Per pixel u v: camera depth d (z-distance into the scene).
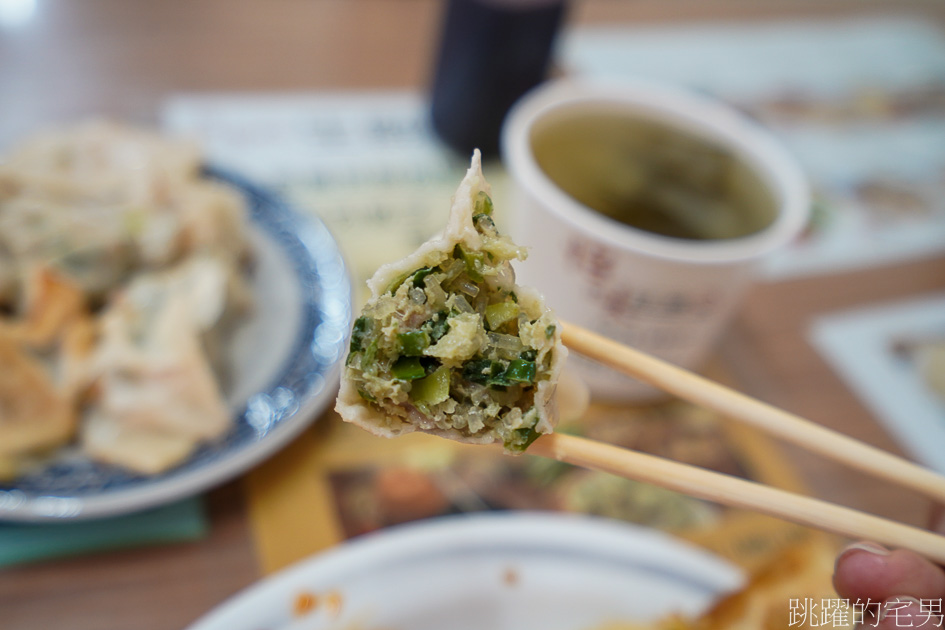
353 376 0.22
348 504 0.30
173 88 0.42
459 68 0.39
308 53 0.46
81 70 0.41
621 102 0.33
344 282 0.33
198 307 0.32
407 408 0.22
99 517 0.28
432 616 0.27
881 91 0.54
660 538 0.29
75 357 0.31
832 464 0.34
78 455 0.29
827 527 0.23
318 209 0.38
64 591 0.28
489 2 0.37
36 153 0.36
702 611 0.28
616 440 0.33
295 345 0.32
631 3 0.58
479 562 0.28
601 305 0.31
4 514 0.27
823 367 0.37
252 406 0.30
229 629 0.26
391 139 0.42
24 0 0.44
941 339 0.38
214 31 0.46
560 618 0.28
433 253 0.22
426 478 0.31
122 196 0.36
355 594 0.27
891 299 0.40
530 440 0.22
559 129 0.33
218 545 0.29
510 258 0.22
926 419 0.36
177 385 0.29
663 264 0.29
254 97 0.42
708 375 0.36
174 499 0.28
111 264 0.34
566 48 0.51
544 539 0.29
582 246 0.30
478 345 0.22
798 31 0.59
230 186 0.36
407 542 0.28
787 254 0.41
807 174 0.46
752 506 0.23
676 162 0.33
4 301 0.34
